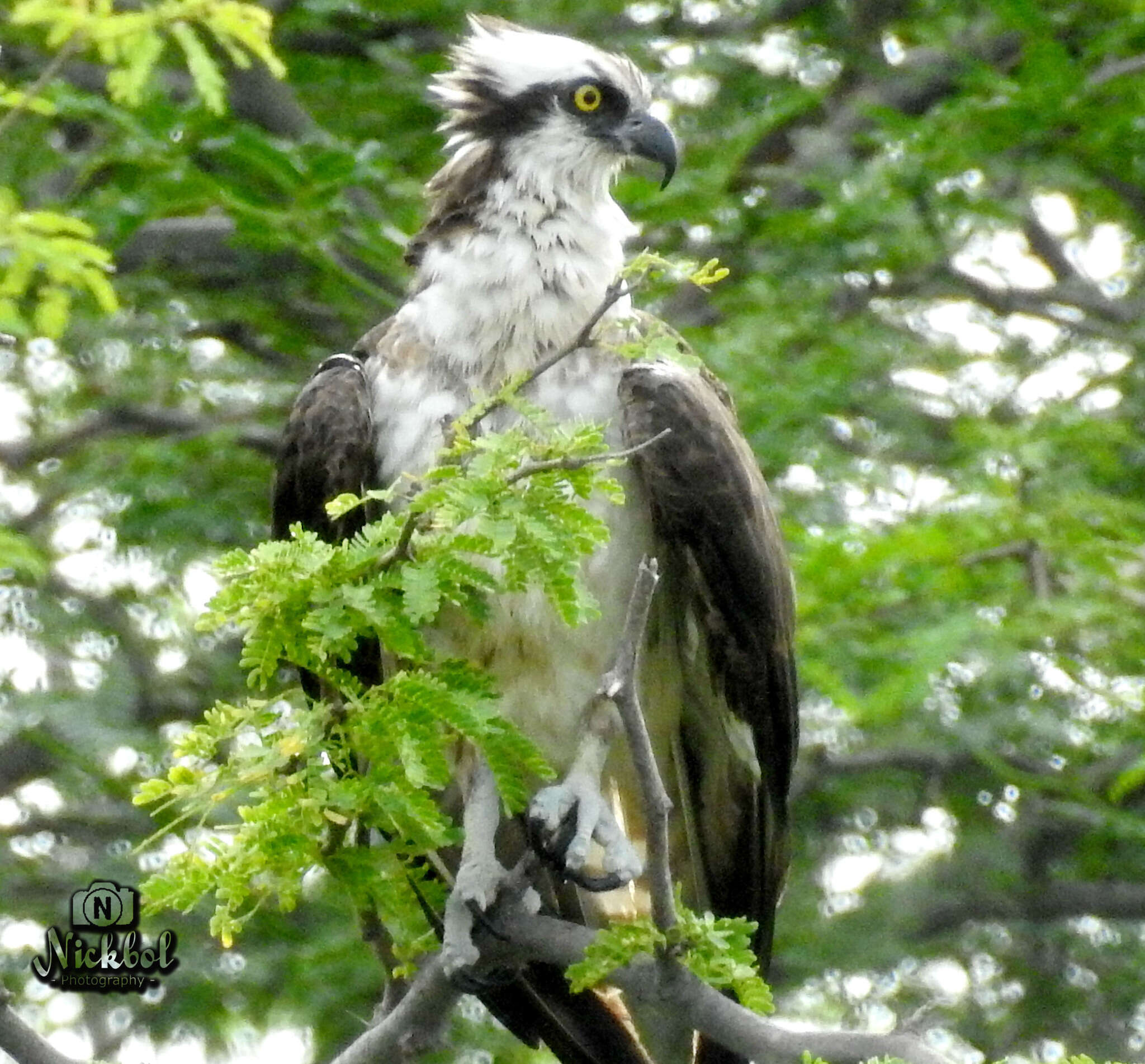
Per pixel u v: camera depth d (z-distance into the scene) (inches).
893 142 593.9
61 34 301.9
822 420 577.6
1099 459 557.3
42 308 318.0
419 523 234.5
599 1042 312.5
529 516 230.4
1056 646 520.7
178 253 570.9
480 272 320.5
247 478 596.4
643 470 308.2
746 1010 250.2
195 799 244.5
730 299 596.7
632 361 309.7
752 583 311.3
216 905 289.0
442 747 248.8
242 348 636.1
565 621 240.8
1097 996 596.7
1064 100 578.9
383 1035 283.1
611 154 335.9
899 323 673.6
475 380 313.9
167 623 568.1
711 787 325.7
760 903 323.9
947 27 651.5
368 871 253.9
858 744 581.3
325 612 232.5
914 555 491.5
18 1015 281.0
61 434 600.1
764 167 647.1
